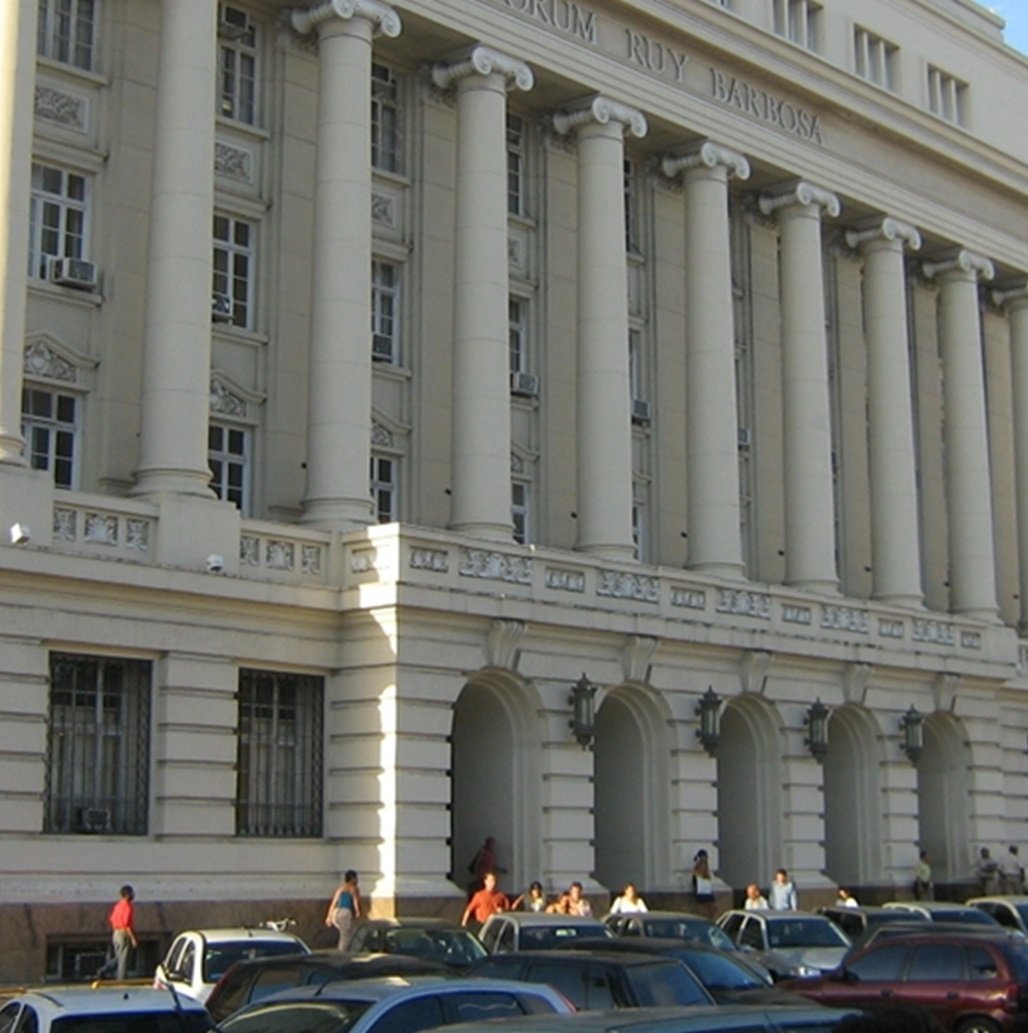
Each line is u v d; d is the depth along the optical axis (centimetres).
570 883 3372
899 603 4438
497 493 3466
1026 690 4791
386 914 3016
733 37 4156
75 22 3250
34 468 2970
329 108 3369
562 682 3412
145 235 3256
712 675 3762
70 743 2830
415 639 3131
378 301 3700
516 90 3809
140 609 2892
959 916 2973
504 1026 876
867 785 4241
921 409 5075
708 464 3978
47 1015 1257
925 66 4997
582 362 3778
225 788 2978
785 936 2680
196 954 2103
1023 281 5197
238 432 3403
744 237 4569
